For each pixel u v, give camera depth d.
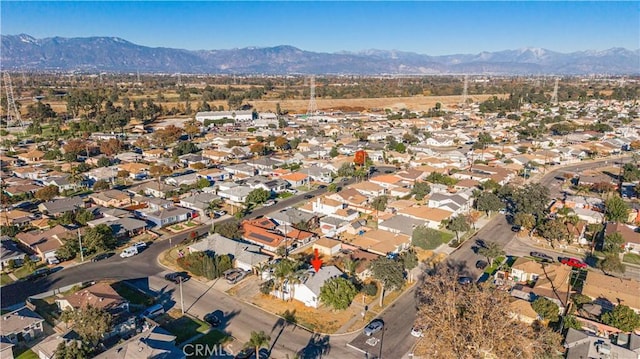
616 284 59.69
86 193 104.12
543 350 42.28
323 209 90.25
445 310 44.44
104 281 63.06
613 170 128.75
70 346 42.81
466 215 87.44
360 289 60.34
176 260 69.81
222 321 53.22
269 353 47.03
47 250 69.69
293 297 58.44
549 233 75.00
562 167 134.25
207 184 107.06
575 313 53.94
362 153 132.50
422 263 68.88
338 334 50.62
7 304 56.72
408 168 127.94
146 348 43.38
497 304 44.12
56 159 136.25
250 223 81.38
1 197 93.38
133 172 118.94
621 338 48.56
